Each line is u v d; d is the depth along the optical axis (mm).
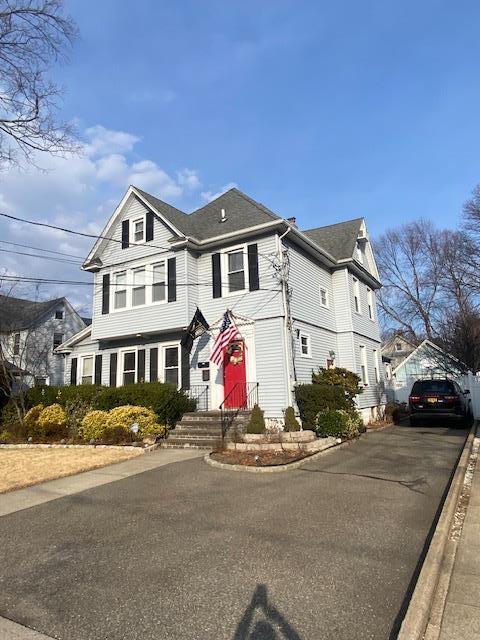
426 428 17438
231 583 4574
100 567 5094
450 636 3619
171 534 6055
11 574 5004
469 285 32062
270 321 15445
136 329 17750
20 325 30219
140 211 18641
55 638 3736
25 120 10688
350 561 5051
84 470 10281
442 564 5008
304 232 24203
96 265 19266
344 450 12227
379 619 3865
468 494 7859
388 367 36219
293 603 4152
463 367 29859
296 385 15219
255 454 11125
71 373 20734
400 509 6918
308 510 6918
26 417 15898
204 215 19047
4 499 8164
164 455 11930
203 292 17188
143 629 3809
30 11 9867
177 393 15633
